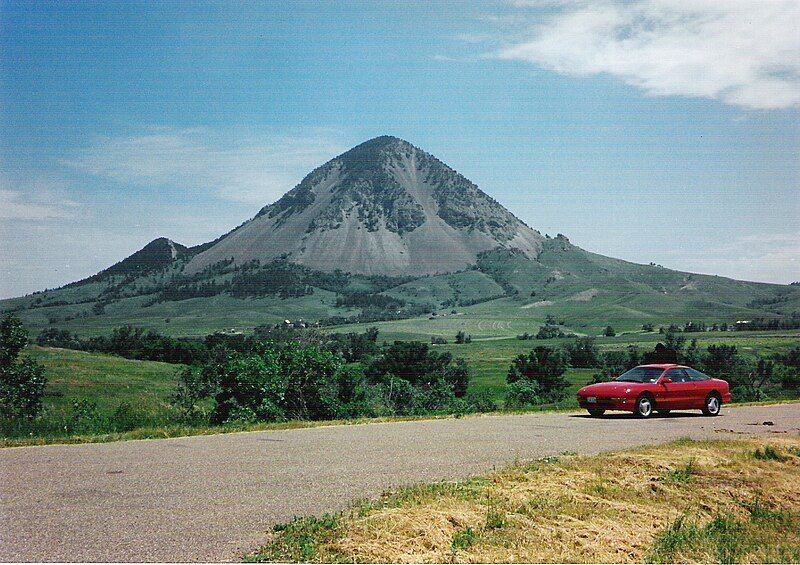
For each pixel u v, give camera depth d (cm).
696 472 1084
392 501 832
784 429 1697
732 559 752
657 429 1667
